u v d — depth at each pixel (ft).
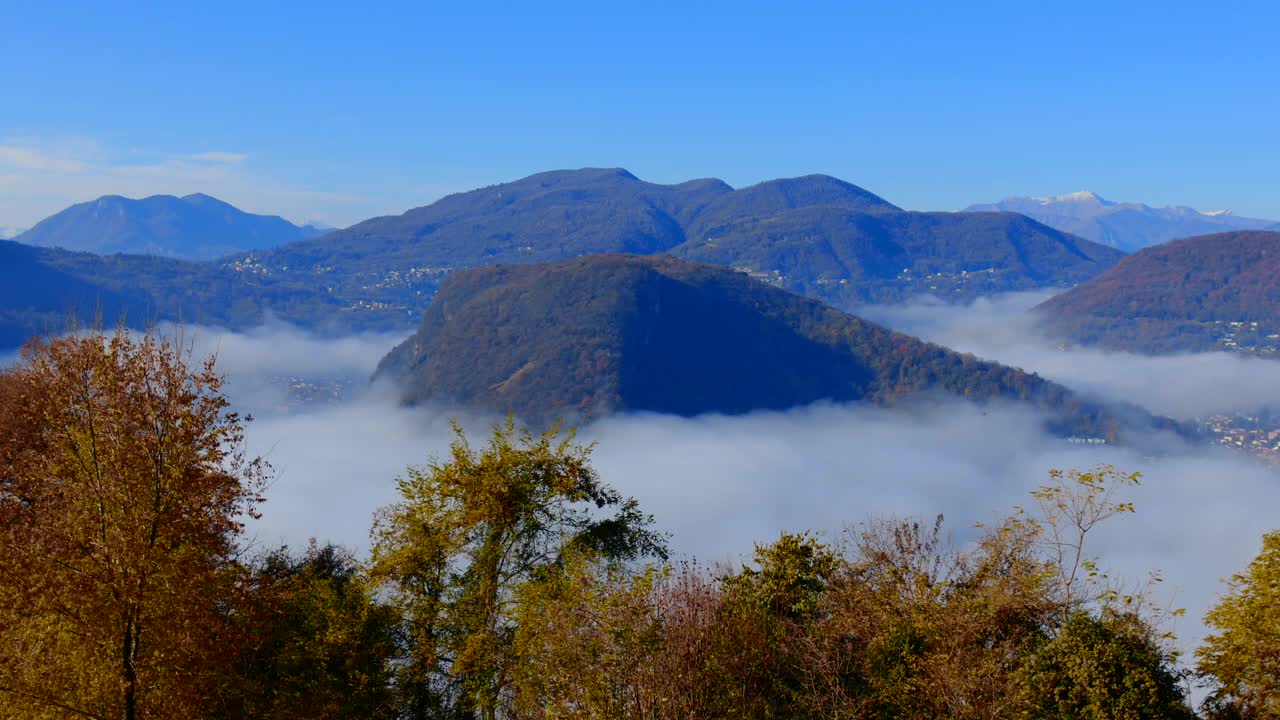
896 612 56.95
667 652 50.21
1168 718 47.78
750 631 55.11
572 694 50.42
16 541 46.16
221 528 49.21
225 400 49.96
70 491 47.65
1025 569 54.90
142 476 47.01
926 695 51.52
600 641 50.85
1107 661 48.34
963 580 57.16
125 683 44.68
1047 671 49.75
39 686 44.57
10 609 44.60
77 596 44.39
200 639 46.91
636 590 52.90
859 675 56.65
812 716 52.34
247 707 52.19
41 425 55.31
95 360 47.67
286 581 56.18
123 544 45.44
